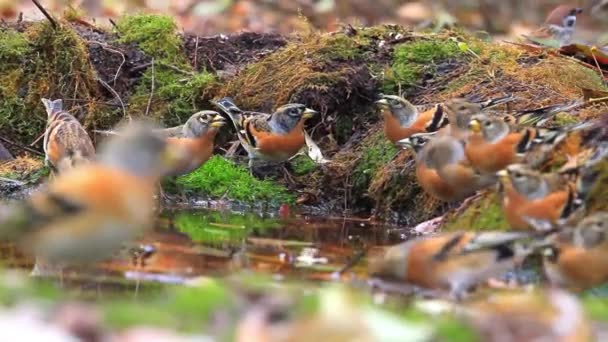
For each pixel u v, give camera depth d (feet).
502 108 46.09
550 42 59.16
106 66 54.08
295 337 20.42
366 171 46.73
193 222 41.75
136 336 22.38
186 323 23.75
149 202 28.02
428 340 23.12
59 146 44.29
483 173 37.47
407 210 44.29
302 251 35.94
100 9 66.49
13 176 47.57
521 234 29.43
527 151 36.27
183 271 31.65
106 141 51.67
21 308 23.77
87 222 26.78
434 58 52.54
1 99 51.96
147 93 53.52
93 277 30.35
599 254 28.55
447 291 29.12
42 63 52.54
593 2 64.49
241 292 25.11
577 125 36.96
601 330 24.54
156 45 55.21
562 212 31.89
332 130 50.85
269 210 46.85
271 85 52.19
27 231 26.94
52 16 55.01
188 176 48.19
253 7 70.18
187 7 70.03
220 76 54.24
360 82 51.39
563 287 29.58
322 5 70.49
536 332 23.12
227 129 52.54
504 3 70.95
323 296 22.97
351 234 40.16
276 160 48.70
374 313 23.71
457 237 29.35
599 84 50.08
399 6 70.49
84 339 22.17
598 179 33.06
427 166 39.40
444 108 43.83
